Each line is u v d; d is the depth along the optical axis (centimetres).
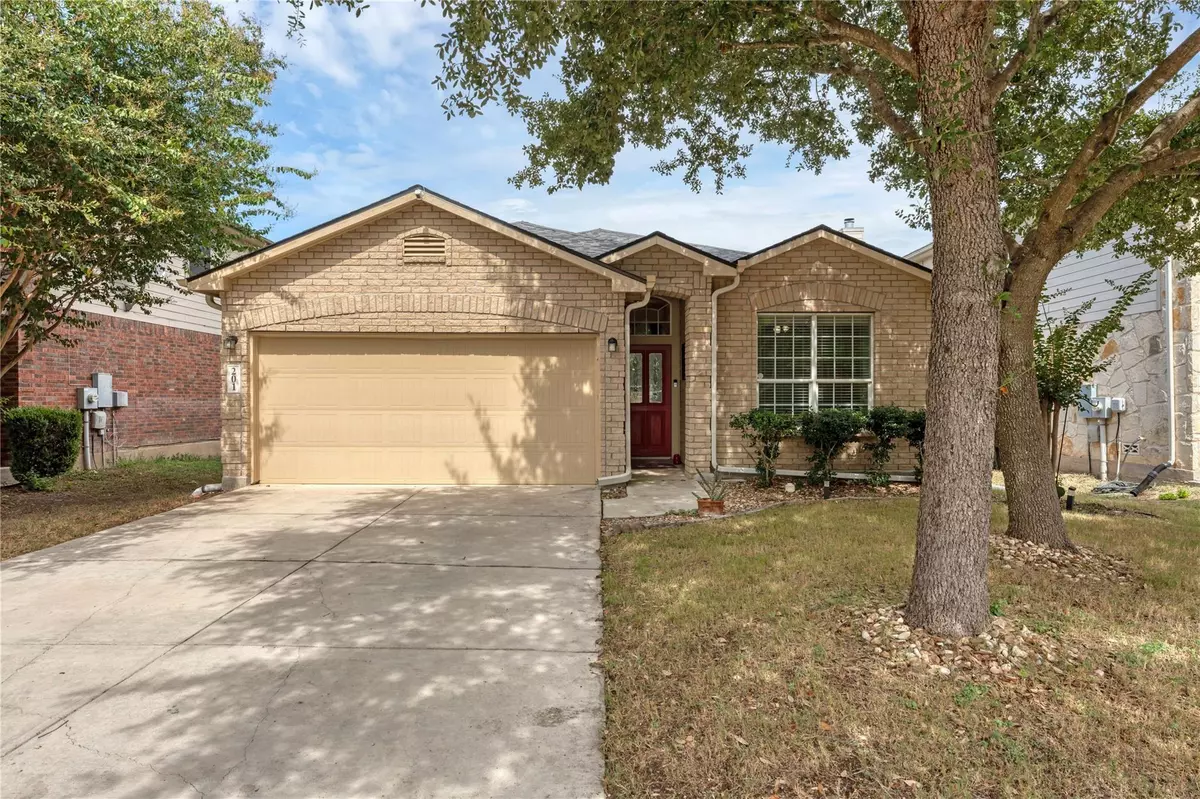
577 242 1254
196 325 1545
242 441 962
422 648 407
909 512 775
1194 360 998
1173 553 595
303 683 361
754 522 727
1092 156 542
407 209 960
